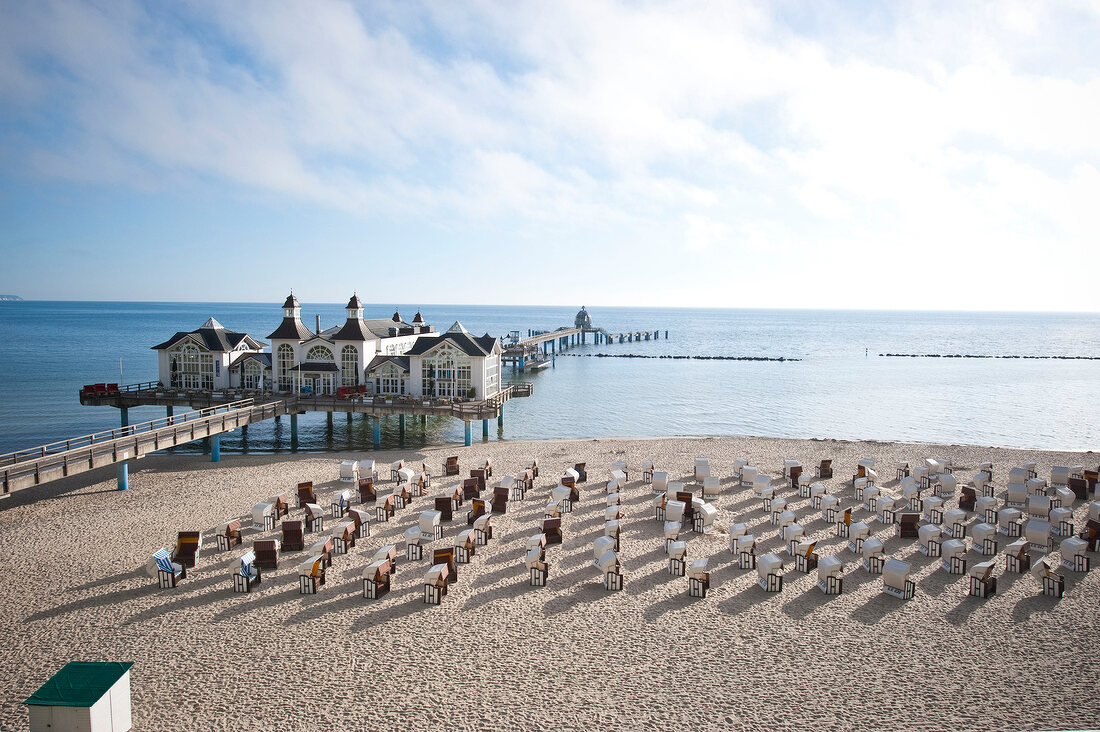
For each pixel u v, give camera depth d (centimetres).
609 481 3653
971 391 8731
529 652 1895
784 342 19300
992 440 5812
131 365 10638
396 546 2706
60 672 1516
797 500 3400
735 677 1781
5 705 1622
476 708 1634
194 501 3397
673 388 8912
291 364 5638
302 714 1602
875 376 10456
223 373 5788
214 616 2092
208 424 4197
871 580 2389
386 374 5538
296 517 3141
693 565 2259
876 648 1930
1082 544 2455
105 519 3098
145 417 6338
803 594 2275
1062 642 1961
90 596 2231
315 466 4175
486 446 4953
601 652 1900
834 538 2823
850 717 1612
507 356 10825
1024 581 2372
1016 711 1638
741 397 8106
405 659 1853
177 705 1631
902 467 3844
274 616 2095
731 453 4634
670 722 1588
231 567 2255
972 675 1795
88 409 6744
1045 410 7238
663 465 4247
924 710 1644
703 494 3394
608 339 18062
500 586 2333
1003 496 3494
